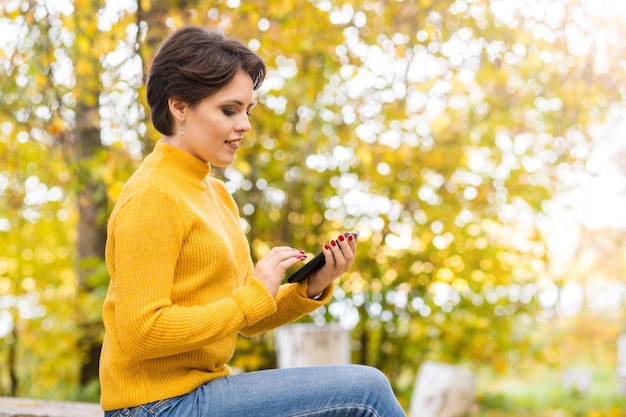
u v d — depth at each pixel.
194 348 1.64
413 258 6.53
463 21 4.33
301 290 1.99
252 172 5.75
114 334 1.76
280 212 6.26
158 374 1.71
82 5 3.76
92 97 4.33
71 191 5.40
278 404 1.74
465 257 6.43
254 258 6.19
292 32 4.77
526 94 5.46
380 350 6.90
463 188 6.37
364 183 6.29
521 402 8.46
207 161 1.82
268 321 2.03
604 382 10.04
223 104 1.75
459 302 6.75
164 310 1.60
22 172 5.58
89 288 6.29
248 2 4.26
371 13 4.54
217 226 1.80
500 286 6.85
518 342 7.15
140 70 4.01
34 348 6.93
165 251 1.64
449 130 6.26
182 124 1.79
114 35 3.93
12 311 7.34
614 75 4.90
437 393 6.56
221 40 1.77
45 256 8.13
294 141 5.65
